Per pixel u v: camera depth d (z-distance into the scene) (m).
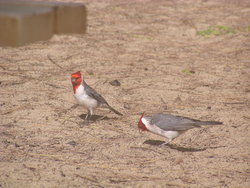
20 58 16.77
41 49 17.89
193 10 25.45
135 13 24.42
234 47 18.89
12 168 8.79
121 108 12.63
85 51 17.84
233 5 26.94
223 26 21.66
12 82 14.32
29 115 11.81
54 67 15.95
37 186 8.10
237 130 11.14
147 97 13.51
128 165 9.15
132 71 15.83
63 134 10.78
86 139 10.55
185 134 11.00
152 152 9.81
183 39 20.02
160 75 15.51
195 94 13.85
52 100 12.94
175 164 9.21
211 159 9.46
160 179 8.52
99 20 22.64
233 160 9.41
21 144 10.05
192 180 8.48
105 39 19.56
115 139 10.59
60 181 8.34
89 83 14.47
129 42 19.30
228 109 12.60
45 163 9.12
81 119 11.80
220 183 8.37
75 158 9.41
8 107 12.27
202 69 16.19
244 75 15.67
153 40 19.70
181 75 15.57
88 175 8.65
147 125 10.00
